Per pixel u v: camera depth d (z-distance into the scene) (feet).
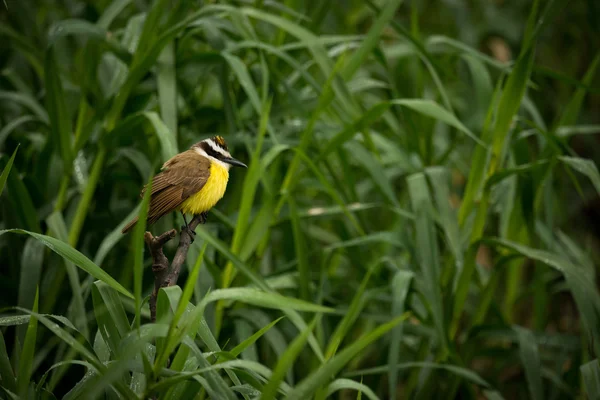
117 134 29.68
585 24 55.36
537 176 30.86
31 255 29.45
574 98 35.29
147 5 43.27
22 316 22.02
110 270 33.09
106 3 40.40
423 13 55.01
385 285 32.73
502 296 45.29
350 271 41.81
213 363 21.86
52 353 31.50
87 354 18.53
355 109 31.42
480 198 31.89
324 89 30.73
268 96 34.91
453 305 31.71
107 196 33.09
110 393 21.43
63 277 30.50
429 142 36.96
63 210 33.71
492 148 31.27
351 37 35.04
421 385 32.12
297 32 31.55
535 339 31.22
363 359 39.63
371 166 32.94
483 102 35.37
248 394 21.18
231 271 29.55
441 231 33.45
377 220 45.39
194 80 32.91
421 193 30.89
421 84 37.24
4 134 32.76
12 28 41.78
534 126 31.94
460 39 51.31
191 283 18.38
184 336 18.62
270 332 30.22
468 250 30.73
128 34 33.40
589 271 35.53
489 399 30.35
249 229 29.76
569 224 52.31
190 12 39.27
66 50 41.86
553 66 54.75
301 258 30.09
